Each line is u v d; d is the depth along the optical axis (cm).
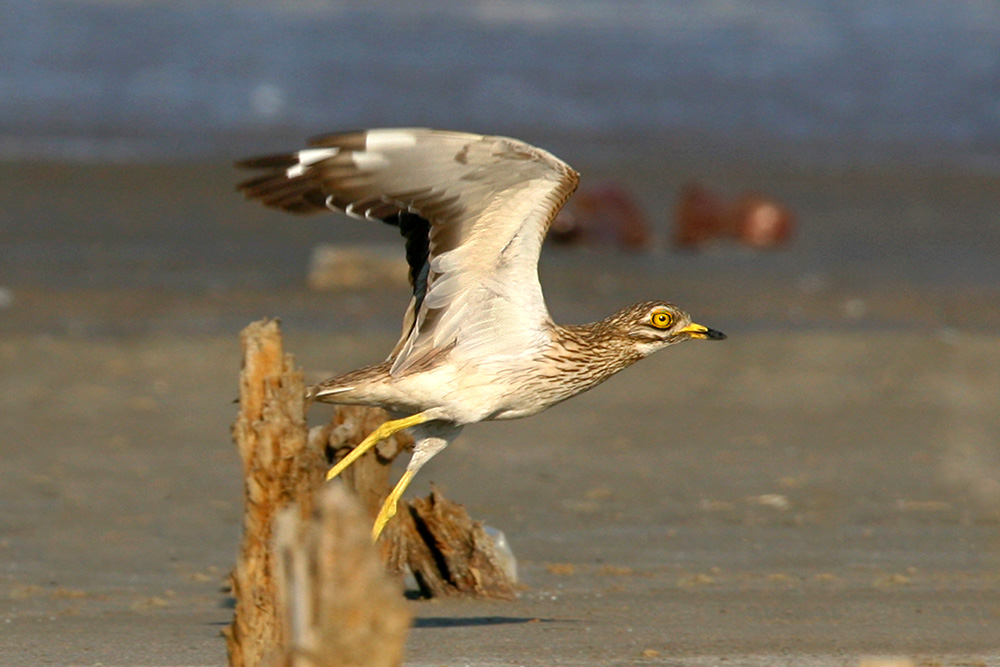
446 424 870
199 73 4925
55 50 5128
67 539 1114
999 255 2706
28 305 2050
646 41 5906
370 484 917
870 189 3500
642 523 1176
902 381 1727
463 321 835
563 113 4634
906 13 6781
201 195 3133
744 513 1209
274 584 670
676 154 4041
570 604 944
